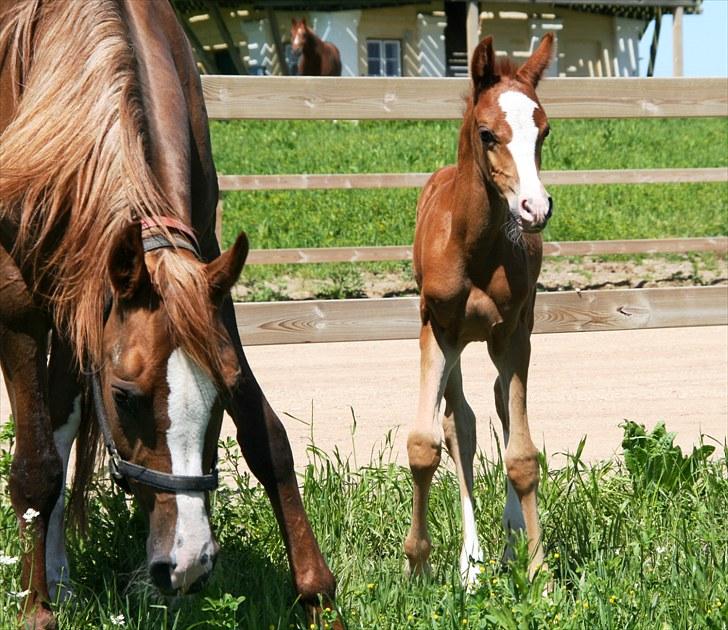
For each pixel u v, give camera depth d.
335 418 5.59
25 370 3.40
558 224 9.75
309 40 19.92
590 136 15.11
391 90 7.04
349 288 8.16
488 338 3.97
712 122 16.84
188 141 3.51
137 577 3.53
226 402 2.88
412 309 7.10
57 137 3.19
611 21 24.08
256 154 12.86
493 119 3.78
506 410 3.99
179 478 2.78
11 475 3.43
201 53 21.69
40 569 3.35
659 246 7.68
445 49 23.58
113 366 2.83
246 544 3.91
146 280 2.81
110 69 3.29
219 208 7.09
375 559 3.96
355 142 13.82
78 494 3.68
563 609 3.19
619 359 6.67
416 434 3.77
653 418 5.61
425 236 4.15
